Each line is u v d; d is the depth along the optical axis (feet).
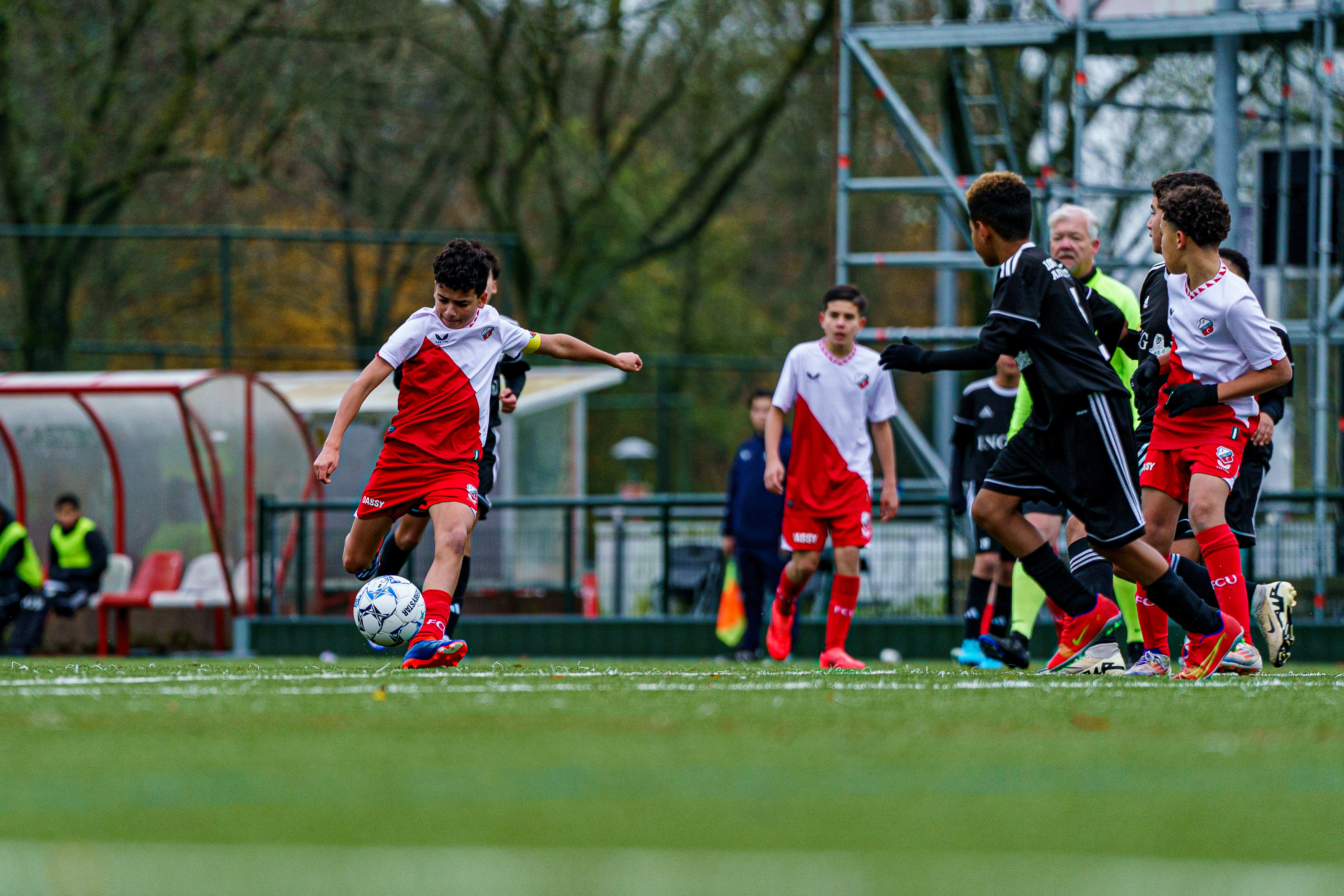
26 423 188.24
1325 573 143.02
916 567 149.79
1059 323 72.54
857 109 286.87
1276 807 33.86
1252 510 88.28
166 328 319.27
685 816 32.17
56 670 88.48
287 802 33.96
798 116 340.80
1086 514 73.05
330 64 284.20
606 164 324.80
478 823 31.24
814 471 100.78
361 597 80.94
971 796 35.01
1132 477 72.69
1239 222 164.04
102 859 27.68
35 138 284.82
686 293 447.42
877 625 148.97
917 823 31.53
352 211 330.13
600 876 26.04
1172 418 76.69
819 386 99.91
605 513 223.71
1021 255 73.41
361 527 79.77
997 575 113.19
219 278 311.88
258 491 189.26
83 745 44.09
